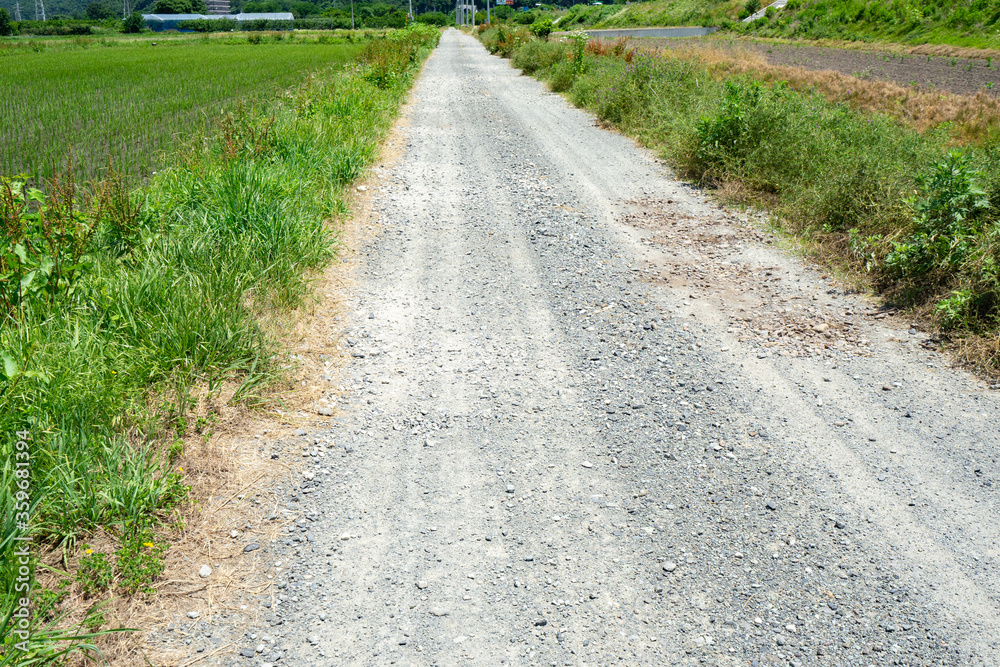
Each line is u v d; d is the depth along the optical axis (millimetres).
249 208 6070
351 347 4961
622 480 3637
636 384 4551
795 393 4438
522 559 3111
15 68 28781
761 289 6043
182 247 5301
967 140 10227
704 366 4777
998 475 3639
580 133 12867
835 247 6723
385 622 2770
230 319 4543
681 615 2818
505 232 7449
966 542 3197
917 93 15320
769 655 2635
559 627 2760
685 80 13570
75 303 4488
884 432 4020
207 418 3855
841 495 3514
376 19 121250
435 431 4039
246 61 32938
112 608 2715
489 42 45000
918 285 5633
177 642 2625
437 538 3229
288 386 4348
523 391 4465
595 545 3193
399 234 7344
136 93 19625
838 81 17297
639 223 7766
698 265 6582
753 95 9648
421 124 13750
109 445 3426
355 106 12758
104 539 2986
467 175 9766
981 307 5090
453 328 5312
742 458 3807
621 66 16469
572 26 88312
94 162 10445
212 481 3475
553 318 5496
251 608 2807
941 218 5723
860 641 2695
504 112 15312
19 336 3877
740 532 3271
